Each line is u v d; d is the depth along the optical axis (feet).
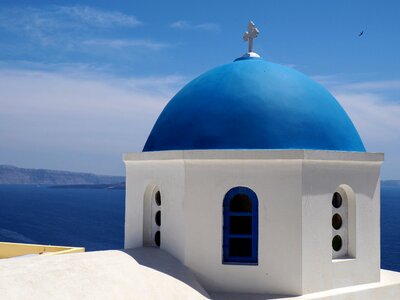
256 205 30.22
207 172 30.53
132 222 35.14
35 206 534.78
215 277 30.22
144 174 34.22
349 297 30.50
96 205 569.23
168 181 32.12
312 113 31.99
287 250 29.55
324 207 30.53
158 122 35.65
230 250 31.65
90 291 23.75
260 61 35.17
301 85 33.32
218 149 30.35
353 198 32.55
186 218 30.66
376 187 33.68
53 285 23.08
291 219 29.58
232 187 30.27
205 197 30.50
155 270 28.43
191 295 27.50
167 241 31.89
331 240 30.78
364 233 32.81
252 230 30.32
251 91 32.12
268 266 29.76
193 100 33.63
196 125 32.14
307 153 29.25
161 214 32.53
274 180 29.86
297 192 29.55
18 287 21.95
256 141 30.48
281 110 31.40
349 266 31.76
